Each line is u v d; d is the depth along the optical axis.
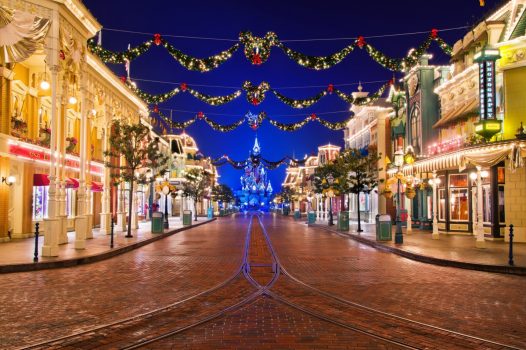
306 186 82.25
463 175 29.19
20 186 25.17
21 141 24.19
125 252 20.62
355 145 60.88
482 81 23.33
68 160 30.00
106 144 29.88
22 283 12.66
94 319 8.77
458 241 24.25
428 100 35.84
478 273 14.73
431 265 16.62
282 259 18.33
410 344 7.27
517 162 21.80
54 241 17.16
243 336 7.67
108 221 29.09
